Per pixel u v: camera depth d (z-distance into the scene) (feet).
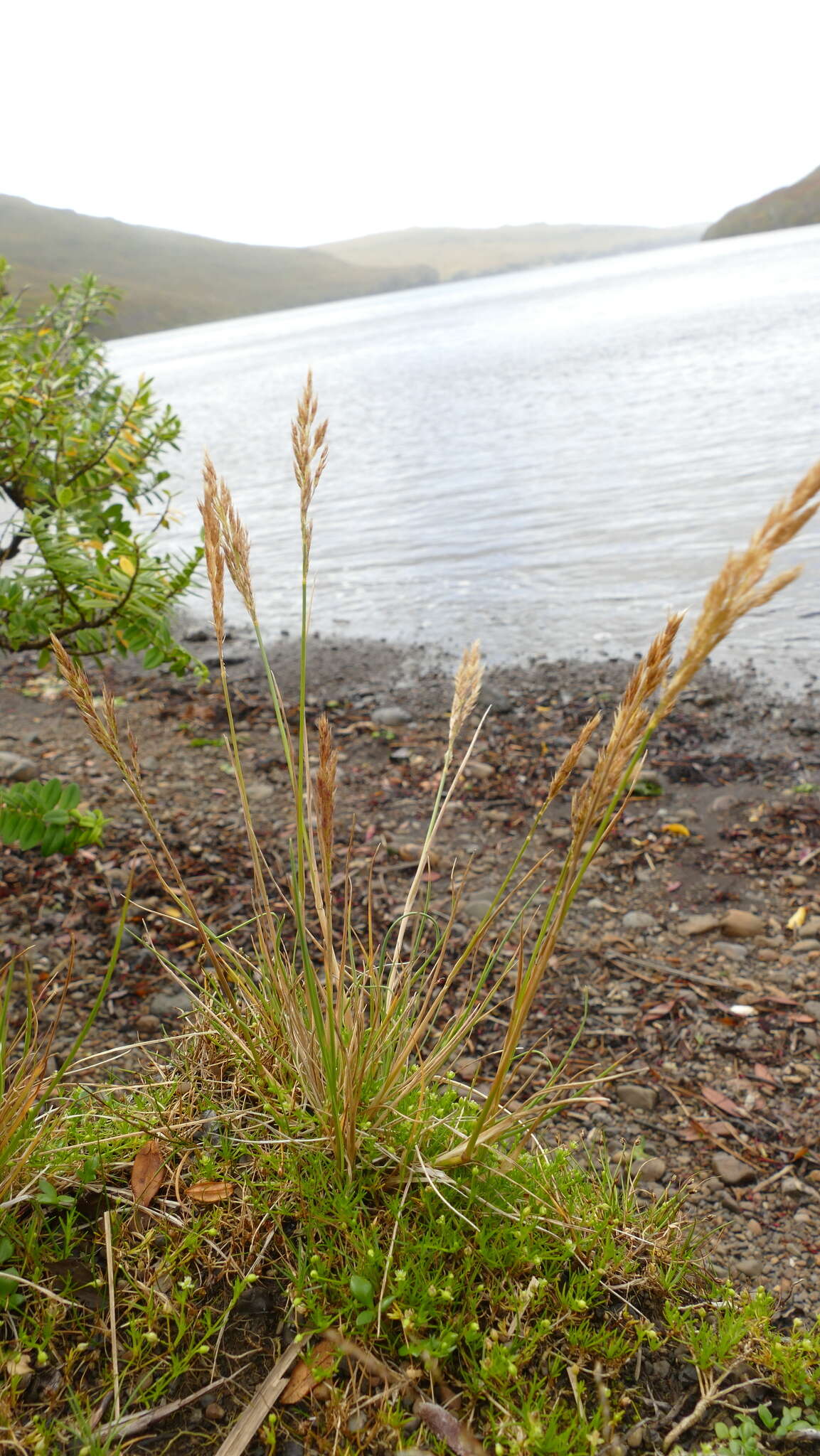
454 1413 5.70
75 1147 7.16
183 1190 6.97
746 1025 12.03
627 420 64.95
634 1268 7.00
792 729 21.39
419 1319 5.96
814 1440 5.91
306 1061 7.14
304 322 595.47
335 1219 6.56
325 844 6.41
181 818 17.03
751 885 15.34
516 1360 5.92
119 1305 6.15
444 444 66.69
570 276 610.24
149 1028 11.00
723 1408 6.15
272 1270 6.46
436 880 15.52
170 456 79.30
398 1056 7.02
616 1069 11.28
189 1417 5.62
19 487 14.88
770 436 51.90
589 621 30.14
